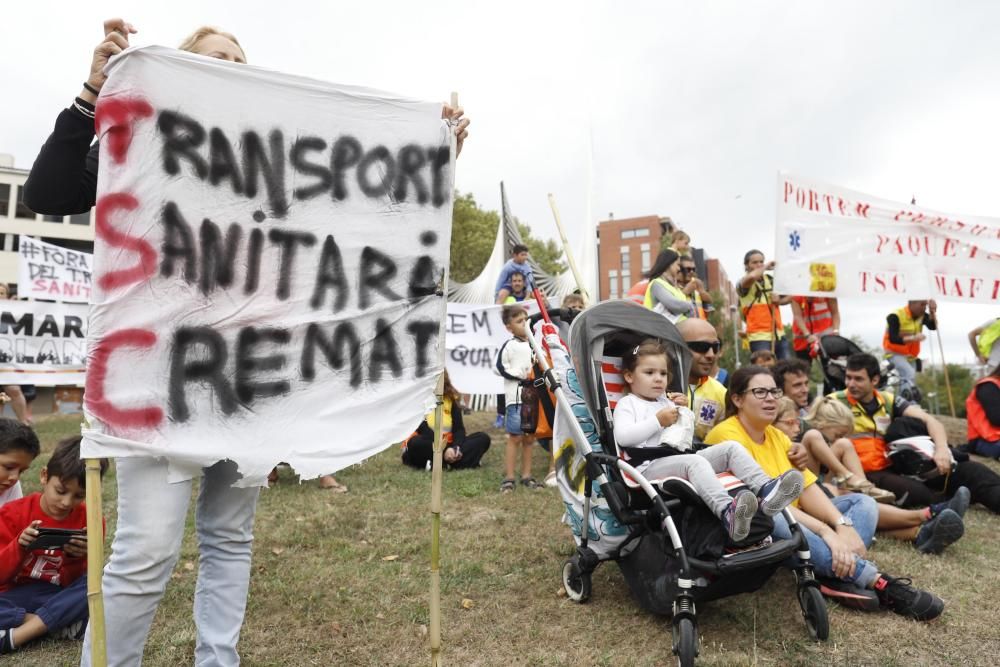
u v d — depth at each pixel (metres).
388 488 5.88
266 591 3.42
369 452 2.33
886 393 5.38
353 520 4.74
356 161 2.48
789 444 3.77
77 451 3.04
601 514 3.25
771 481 2.87
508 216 14.44
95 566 1.85
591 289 10.46
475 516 4.90
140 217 2.12
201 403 2.16
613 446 3.32
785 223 7.20
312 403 2.31
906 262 7.43
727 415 3.85
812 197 7.33
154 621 3.08
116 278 2.08
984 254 7.54
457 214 33.34
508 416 5.92
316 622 3.09
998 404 6.24
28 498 3.09
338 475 6.42
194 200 2.21
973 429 6.46
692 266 7.31
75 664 2.68
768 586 3.52
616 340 3.68
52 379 9.76
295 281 2.35
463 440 6.94
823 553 3.28
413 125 2.58
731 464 3.09
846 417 4.78
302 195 2.39
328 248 2.41
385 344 2.45
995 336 6.56
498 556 4.00
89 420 1.99
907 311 7.80
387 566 3.82
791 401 4.22
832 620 3.10
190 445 2.09
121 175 2.10
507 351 5.88
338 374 2.37
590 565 3.27
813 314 7.93
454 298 15.48
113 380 2.04
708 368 4.32
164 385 2.11
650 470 3.14
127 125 2.12
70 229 37.38
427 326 2.52
